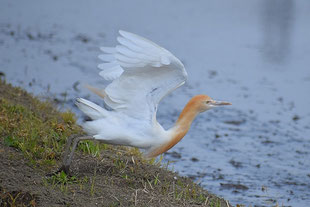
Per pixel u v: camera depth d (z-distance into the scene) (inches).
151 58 320.2
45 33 888.9
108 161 398.9
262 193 426.0
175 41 893.2
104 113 352.5
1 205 311.1
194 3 1176.2
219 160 492.4
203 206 351.9
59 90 630.5
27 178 342.6
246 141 538.3
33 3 1104.8
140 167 398.3
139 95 346.0
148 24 985.5
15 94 516.1
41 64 726.5
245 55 842.2
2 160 361.1
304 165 486.9
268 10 1136.8
